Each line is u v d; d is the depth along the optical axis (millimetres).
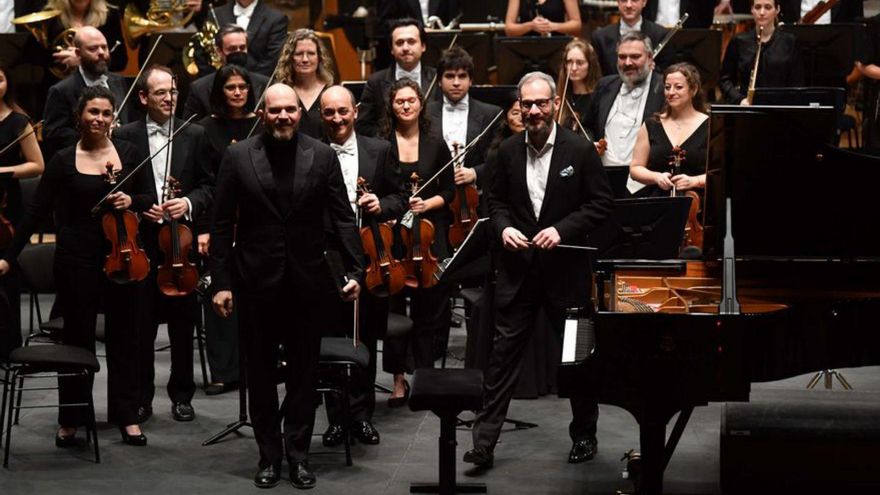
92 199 11656
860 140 19859
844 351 9109
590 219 10938
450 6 19938
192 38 17406
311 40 14086
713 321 8883
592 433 11500
